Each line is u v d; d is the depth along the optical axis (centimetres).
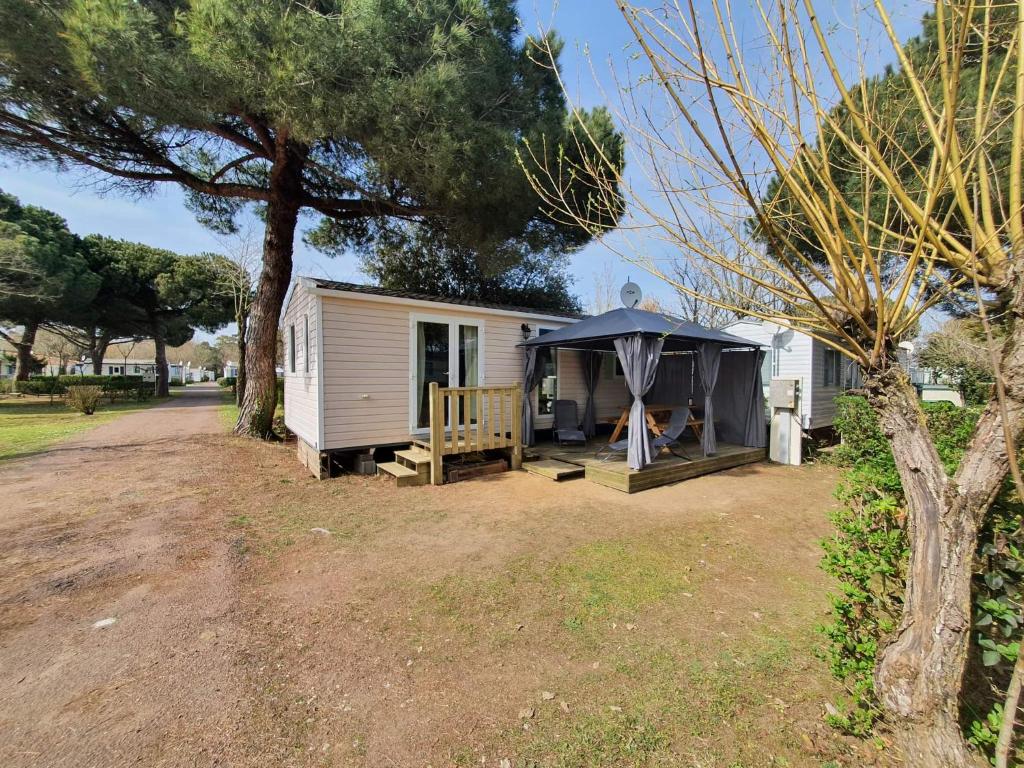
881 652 172
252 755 187
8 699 219
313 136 656
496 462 732
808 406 956
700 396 988
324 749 191
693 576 358
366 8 613
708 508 542
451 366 800
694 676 236
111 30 522
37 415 1526
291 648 263
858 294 145
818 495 602
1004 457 134
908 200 129
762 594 329
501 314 852
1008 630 161
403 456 703
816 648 244
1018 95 116
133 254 2150
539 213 962
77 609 306
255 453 891
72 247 1939
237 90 613
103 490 612
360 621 293
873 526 219
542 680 235
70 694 223
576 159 805
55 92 640
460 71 690
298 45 586
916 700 151
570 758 186
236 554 400
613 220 234
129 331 2594
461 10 709
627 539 438
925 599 151
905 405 152
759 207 150
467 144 705
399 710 214
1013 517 165
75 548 412
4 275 1585
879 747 183
